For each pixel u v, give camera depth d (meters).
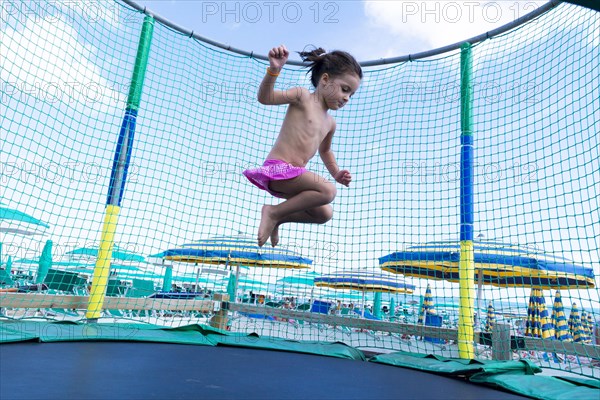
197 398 1.61
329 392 1.91
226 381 1.98
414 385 2.27
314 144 2.29
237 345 3.29
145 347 2.90
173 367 2.24
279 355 3.02
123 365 2.18
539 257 3.27
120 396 1.55
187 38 4.35
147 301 3.87
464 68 3.76
